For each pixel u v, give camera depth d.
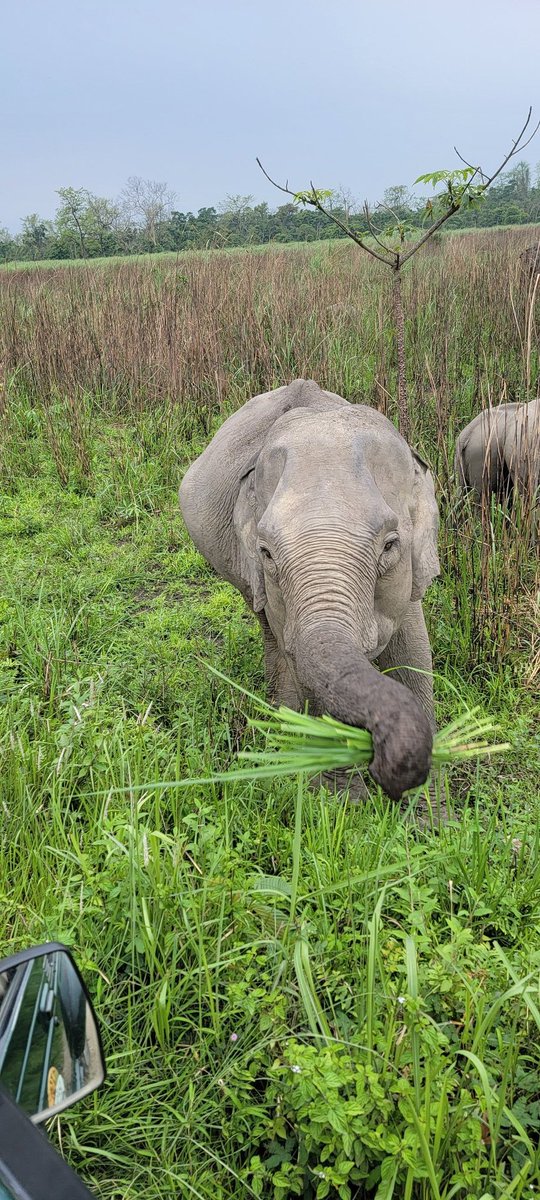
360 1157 2.12
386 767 2.12
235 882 2.85
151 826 3.41
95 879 2.88
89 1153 2.30
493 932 2.99
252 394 9.42
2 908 2.86
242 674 4.95
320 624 2.80
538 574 5.21
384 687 2.27
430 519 3.73
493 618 4.99
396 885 2.93
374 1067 2.26
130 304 12.45
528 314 5.60
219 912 2.79
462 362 9.22
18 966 1.56
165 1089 2.46
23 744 3.92
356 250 16.23
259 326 10.38
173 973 2.62
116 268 17.58
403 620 3.80
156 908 2.80
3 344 11.62
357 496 3.20
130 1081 2.47
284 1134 2.24
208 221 27.36
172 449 8.58
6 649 5.13
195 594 6.29
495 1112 2.16
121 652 5.22
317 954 2.62
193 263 14.38
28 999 1.54
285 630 3.07
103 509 7.78
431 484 3.97
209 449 5.09
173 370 9.96
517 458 5.57
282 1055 2.32
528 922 2.91
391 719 2.16
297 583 3.01
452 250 14.52
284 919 2.79
